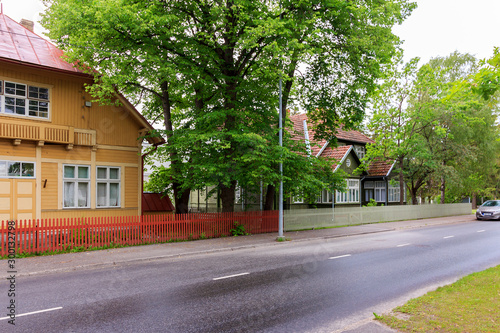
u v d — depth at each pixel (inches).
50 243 466.0
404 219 1110.4
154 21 537.0
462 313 213.3
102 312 238.8
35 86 602.9
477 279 303.3
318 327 211.5
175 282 324.2
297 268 386.0
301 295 280.2
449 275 349.1
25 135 578.6
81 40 562.6
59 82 627.5
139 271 376.2
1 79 566.9
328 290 294.8
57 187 624.7
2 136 556.7
